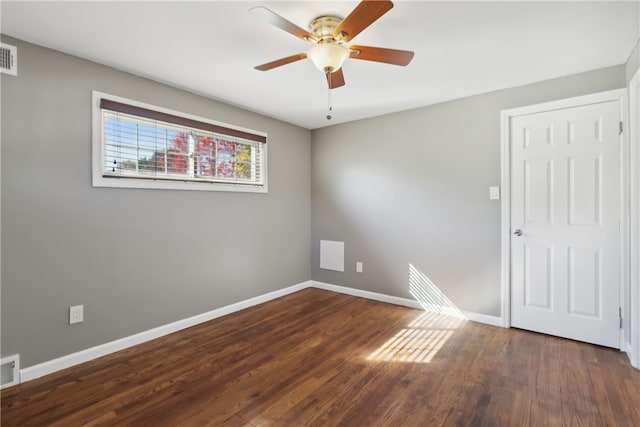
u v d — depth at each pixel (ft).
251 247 11.54
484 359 7.50
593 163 8.14
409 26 6.18
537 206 8.93
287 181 13.01
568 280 8.52
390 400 5.98
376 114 11.93
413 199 11.23
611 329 7.98
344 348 8.14
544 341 8.44
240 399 6.03
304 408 5.76
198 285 9.86
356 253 12.78
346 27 5.15
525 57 7.45
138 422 5.40
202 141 10.02
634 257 7.11
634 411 5.57
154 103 8.75
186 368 7.18
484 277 9.81
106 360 7.55
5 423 5.35
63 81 7.17
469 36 6.55
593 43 6.81
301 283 13.75
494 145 9.56
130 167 8.34
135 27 6.21
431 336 8.85
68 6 5.51
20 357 6.61
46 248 6.95
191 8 5.61
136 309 8.42
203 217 10.00
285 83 9.01
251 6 5.57
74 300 7.34
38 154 6.82
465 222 10.15
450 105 10.39
